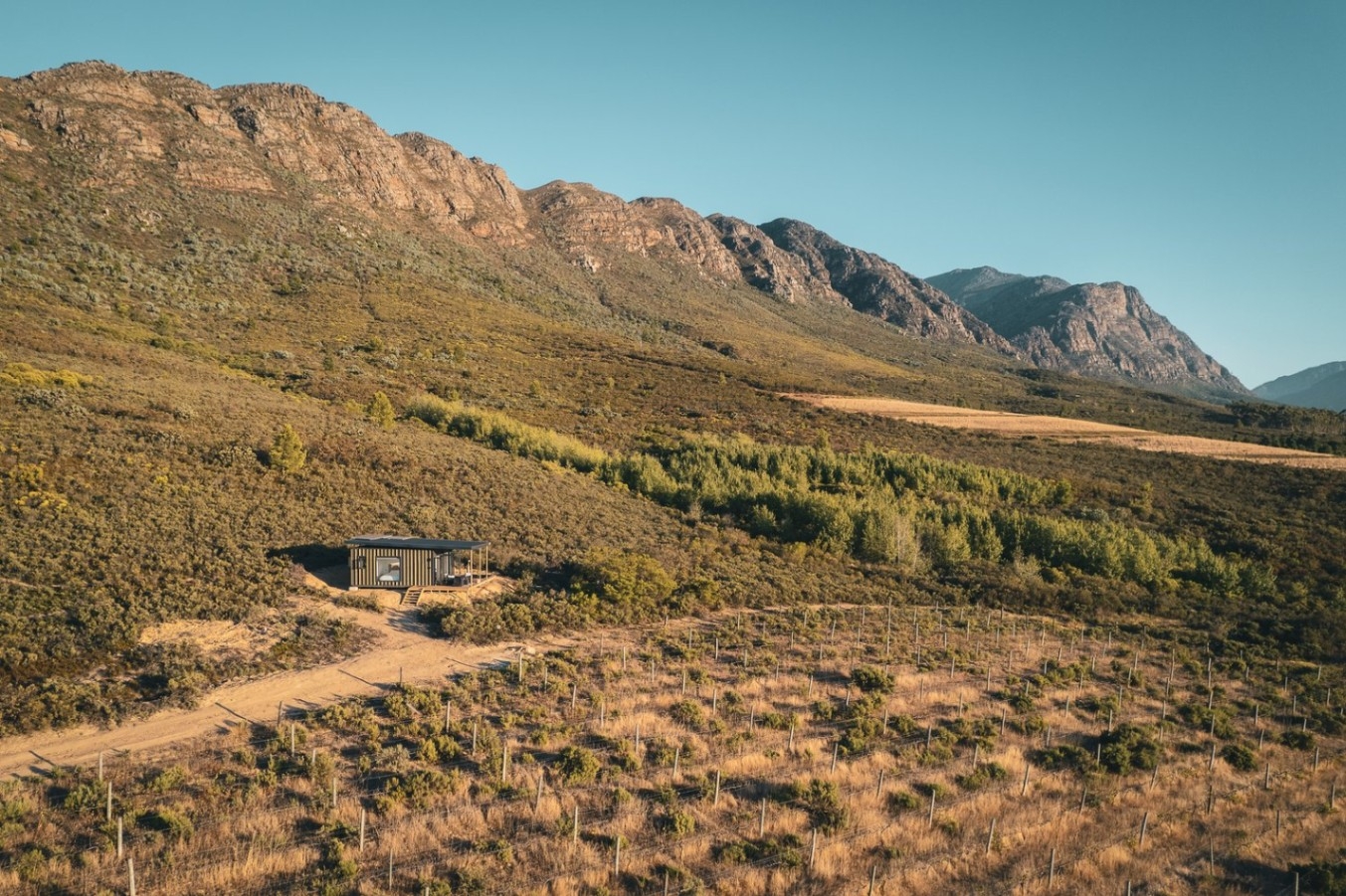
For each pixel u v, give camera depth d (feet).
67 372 188.96
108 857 58.59
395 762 74.49
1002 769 85.56
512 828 67.56
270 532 134.10
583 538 158.10
